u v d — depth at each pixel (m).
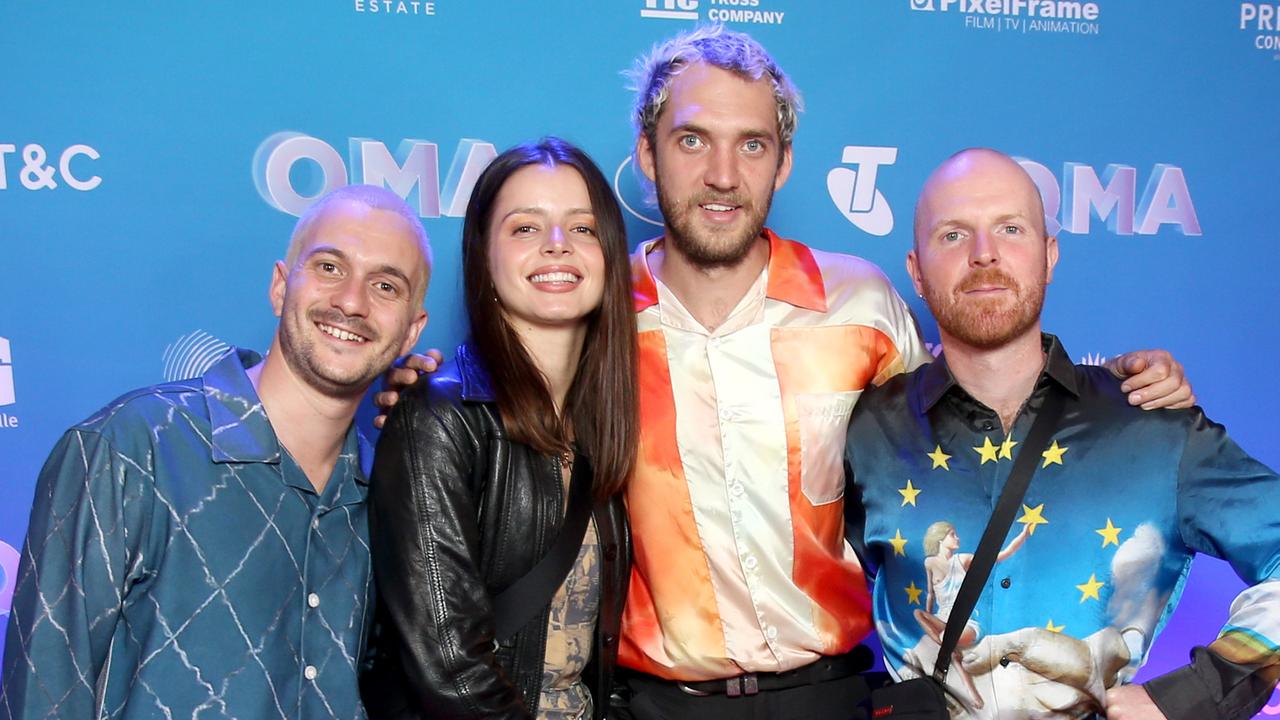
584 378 1.91
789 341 2.08
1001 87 2.86
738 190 1.96
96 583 1.51
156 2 2.49
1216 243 2.98
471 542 1.69
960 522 1.85
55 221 2.48
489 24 2.64
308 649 1.66
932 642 1.84
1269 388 3.02
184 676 1.54
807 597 2.05
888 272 2.86
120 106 2.49
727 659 2.01
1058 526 1.79
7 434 2.49
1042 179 2.88
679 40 2.13
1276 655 1.65
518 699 1.67
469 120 2.64
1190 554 1.82
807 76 2.78
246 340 2.59
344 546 1.74
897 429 1.98
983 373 1.86
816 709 2.03
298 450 1.72
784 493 2.04
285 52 2.55
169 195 2.53
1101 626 1.76
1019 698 1.76
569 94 2.69
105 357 2.52
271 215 2.58
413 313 1.78
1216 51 2.96
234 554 1.60
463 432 1.74
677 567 2.05
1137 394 1.83
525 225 1.81
